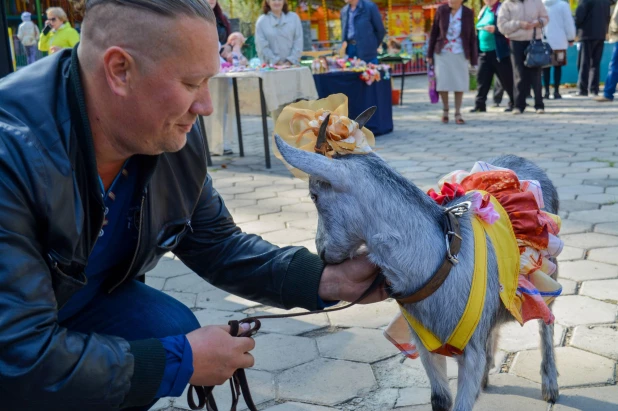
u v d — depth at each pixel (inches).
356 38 398.6
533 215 90.3
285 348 125.3
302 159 76.7
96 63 59.9
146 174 69.4
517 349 122.9
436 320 82.4
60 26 390.3
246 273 83.7
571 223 185.8
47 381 56.6
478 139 335.9
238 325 72.5
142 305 79.5
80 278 67.1
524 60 413.1
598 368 113.9
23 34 510.3
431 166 272.2
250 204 225.8
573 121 379.9
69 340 58.9
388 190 79.5
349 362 119.1
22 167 57.6
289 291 81.6
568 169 252.7
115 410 61.4
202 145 78.4
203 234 84.9
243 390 74.8
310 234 187.8
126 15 57.3
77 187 62.4
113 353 60.3
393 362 118.6
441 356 92.4
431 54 404.2
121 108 60.5
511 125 378.0
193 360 65.1
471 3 722.8
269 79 267.7
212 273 86.2
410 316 85.5
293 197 232.8
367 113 87.5
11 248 56.1
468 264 82.4
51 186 58.9
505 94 555.5
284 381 113.7
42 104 61.2
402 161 286.8
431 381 90.4
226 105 319.3
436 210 83.7
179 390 65.1
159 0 56.8
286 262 81.7
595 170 248.2
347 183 78.2
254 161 309.0
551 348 106.0
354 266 80.7
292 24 350.9
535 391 109.2
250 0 668.7
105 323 78.4
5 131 58.2
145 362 62.3
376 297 83.4
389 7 796.0
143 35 57.0
